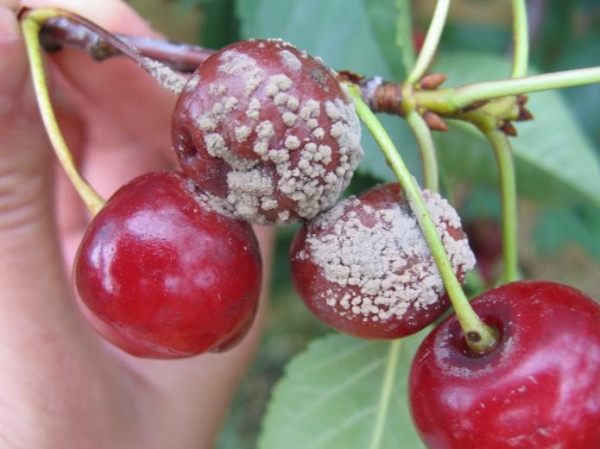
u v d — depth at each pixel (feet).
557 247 0.65
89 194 0.26
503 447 0.22
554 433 0.22
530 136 0.41
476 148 0.41
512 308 0.23
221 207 0.24
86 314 0.25
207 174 0.23
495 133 0.28
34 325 0.33
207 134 0.23
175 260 0.23
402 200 0.25
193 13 0.51
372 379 0.35
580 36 0.57
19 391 0.32
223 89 0.22
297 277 0.26
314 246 0.25
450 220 0.25
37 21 0.30
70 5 0.40
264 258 0.48
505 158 0.29
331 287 0.24
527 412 0.22
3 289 0.33
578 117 0.58
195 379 0.46
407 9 0.36
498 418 0.22
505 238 0.29
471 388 0.22
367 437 0.34
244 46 0.23
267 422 0.35
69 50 0.42
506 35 0.57
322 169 0.23
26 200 0.33
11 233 0.33
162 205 0.24
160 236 0.23
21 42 0.30
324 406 0.35
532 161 0.41
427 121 0.27
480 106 0.27
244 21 0.38
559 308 0.23
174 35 0.54
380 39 0.37
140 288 0.23
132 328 0.24
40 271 0.34
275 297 0.68
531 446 0.22
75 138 0.48
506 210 0.29
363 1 0.37
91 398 0.36
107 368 0.40
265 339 0.85
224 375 0.47
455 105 0.27
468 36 0.56
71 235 0.49
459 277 0.25
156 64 0.26
